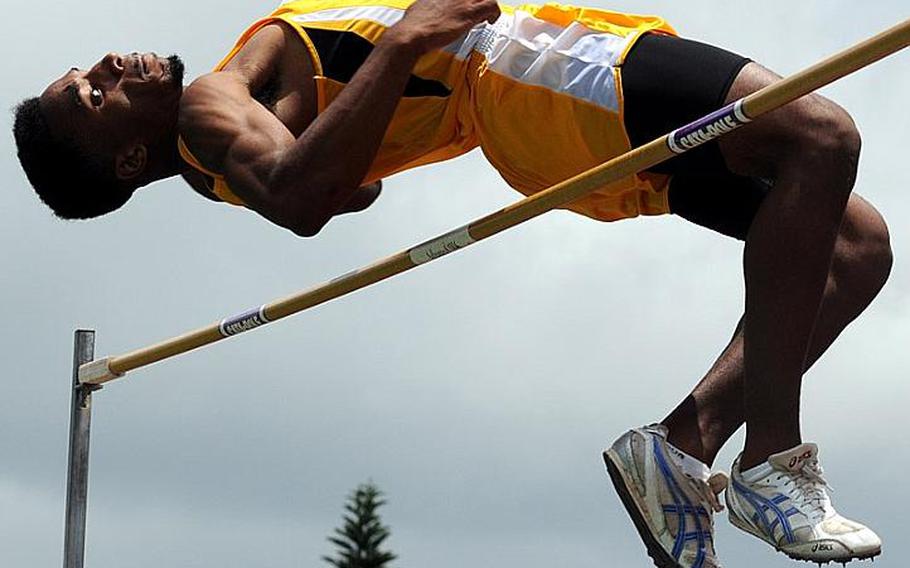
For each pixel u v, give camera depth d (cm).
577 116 669
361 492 2581
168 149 756
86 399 938
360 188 770
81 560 937
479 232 661
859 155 639
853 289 680
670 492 659
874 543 635
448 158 733
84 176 755
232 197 727
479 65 688
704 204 696
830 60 560
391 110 666
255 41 710
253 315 771
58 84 752
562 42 674
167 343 843
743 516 652
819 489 645
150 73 742
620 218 715
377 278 706
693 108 652
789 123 636
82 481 938
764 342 639
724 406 672
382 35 689
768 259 636
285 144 678
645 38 669
